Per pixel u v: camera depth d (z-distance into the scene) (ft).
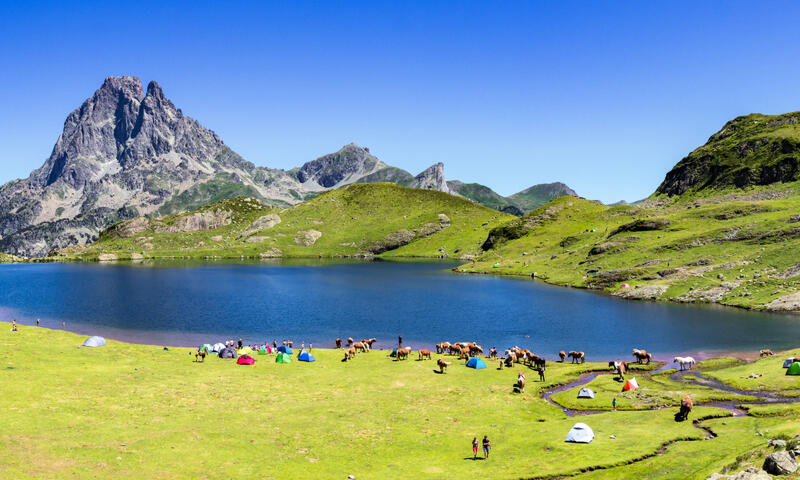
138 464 125.18
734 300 406.82
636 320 366.02
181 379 207.92
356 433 155.43
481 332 338.13
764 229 510.99
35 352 233.35
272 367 237.66
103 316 399.85
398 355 261.85
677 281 469.98
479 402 189.47
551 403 191.62
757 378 208.13
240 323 371.97
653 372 235.61
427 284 622.54
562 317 386.52
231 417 165.68
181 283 644.69
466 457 137.39
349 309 435.12
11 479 109.91
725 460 118.21
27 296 517.55
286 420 165.37
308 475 124.16
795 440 113.39
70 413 157.89
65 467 119.85
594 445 140.56
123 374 208.54
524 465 129.70
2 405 158.61
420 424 164.76
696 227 603.67
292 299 496.64
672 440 141.69
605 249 632.38
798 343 284.00
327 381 215.51
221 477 121.29
